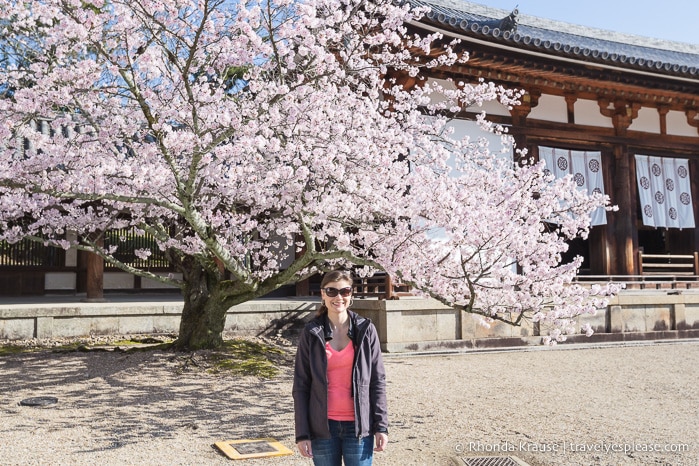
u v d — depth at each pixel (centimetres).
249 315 1266
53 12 553
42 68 718
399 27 875
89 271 1382
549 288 747
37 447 550
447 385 884
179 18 640
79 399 730
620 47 2045
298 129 693
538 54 1281
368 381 349
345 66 820
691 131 1689
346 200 761
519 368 1038
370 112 819
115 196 710
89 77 631
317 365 347
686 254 1745
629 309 1372
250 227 888
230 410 704
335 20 746
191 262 1057
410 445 595
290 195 757
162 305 1227
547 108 1512
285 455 546
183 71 634
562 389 869
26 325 1124
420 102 1032
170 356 962
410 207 740
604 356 1186
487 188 869
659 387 893
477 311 775
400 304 1162
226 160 776
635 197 1608
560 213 958
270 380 866
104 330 1181
